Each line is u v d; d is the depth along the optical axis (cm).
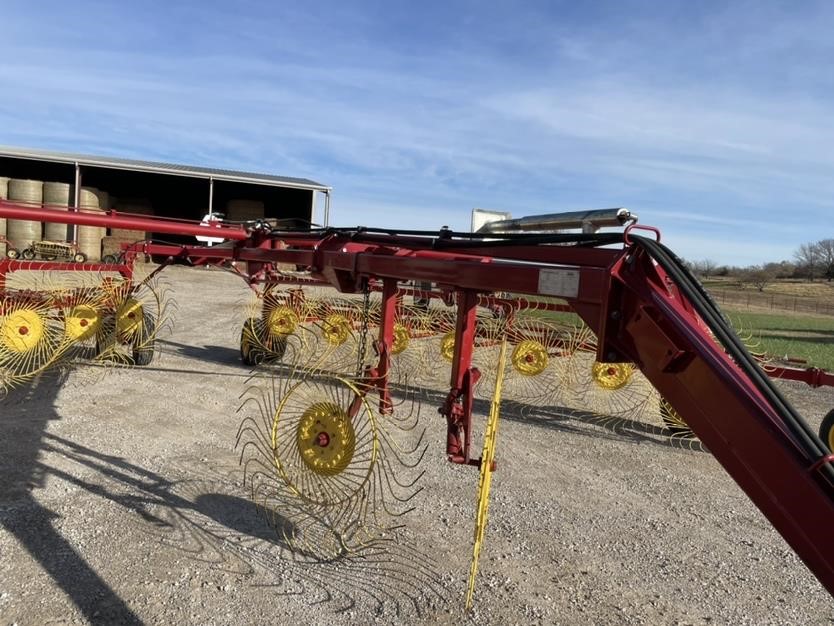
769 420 168
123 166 2938
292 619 302
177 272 2744
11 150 2931
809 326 2458
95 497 418
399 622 305
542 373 798
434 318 870
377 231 379
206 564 345
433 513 432
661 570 378
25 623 285
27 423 559
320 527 390
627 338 216
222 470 477
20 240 2691
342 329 739
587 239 246
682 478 545
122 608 301
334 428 319
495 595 336
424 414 676
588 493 495
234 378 782
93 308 725
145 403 651
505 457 566
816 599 355
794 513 160
